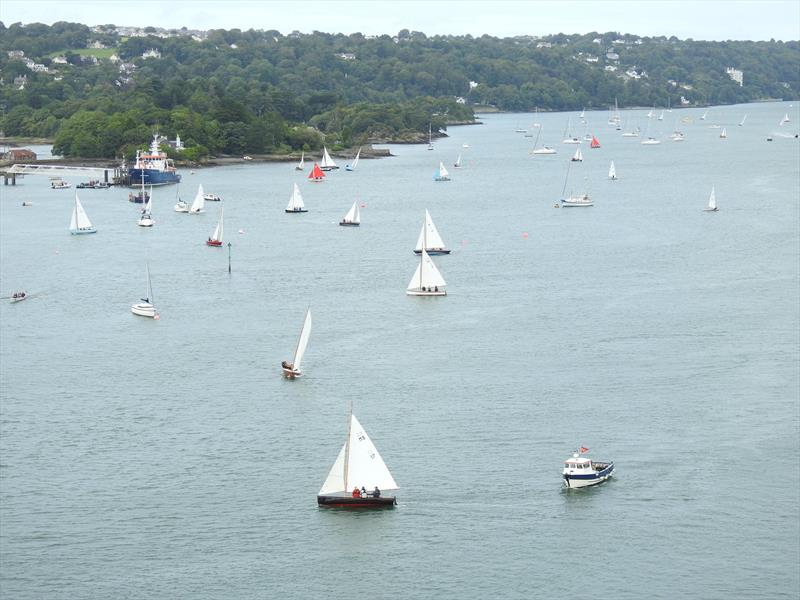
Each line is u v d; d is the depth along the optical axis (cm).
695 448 15950
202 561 13275
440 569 13075
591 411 17375
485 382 18800
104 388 18938
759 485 14812
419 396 18150
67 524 14075
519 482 14950
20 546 13588
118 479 15262
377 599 12562
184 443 16412
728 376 18950
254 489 14925
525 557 13275
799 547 13425
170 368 19988
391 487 14512
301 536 13775
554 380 18862
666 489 14725
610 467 15050
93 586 12838
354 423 14450
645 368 19450
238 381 19150
